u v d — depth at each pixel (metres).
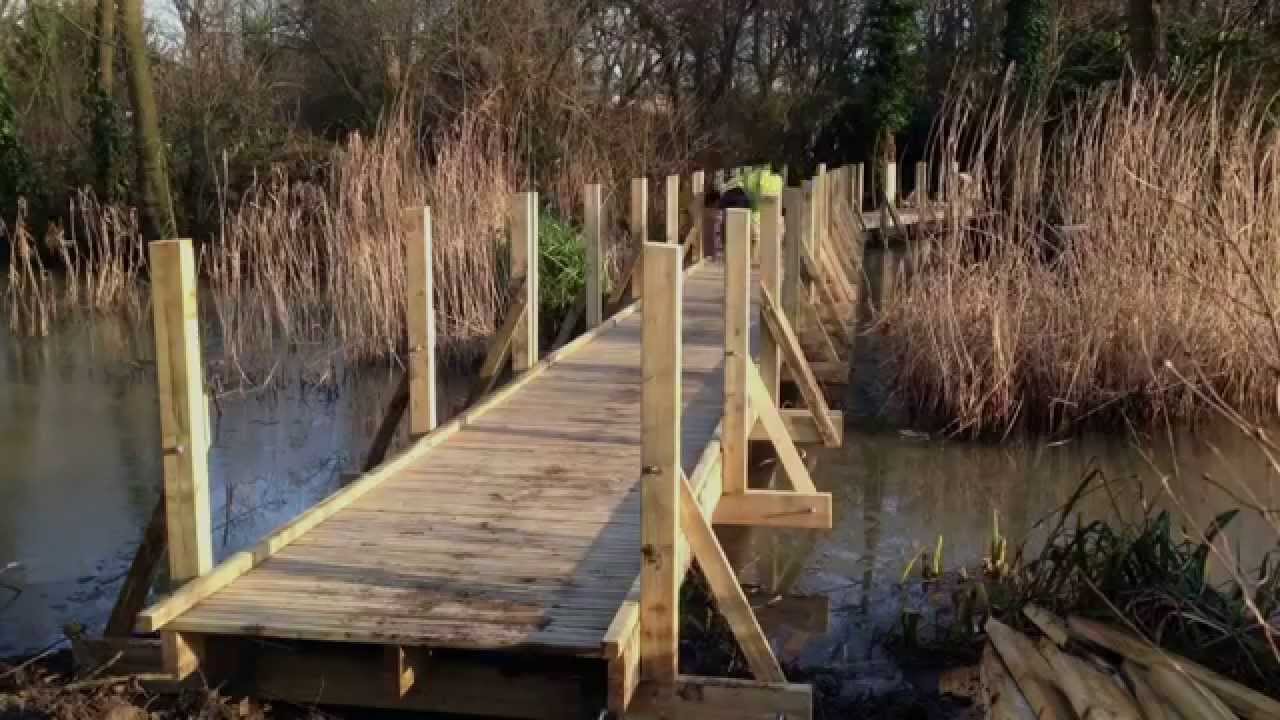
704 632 5.47
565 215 15.76
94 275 17.67
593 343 9.56
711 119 26.12
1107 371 9.08
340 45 22.34
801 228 9.85
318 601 4.46
